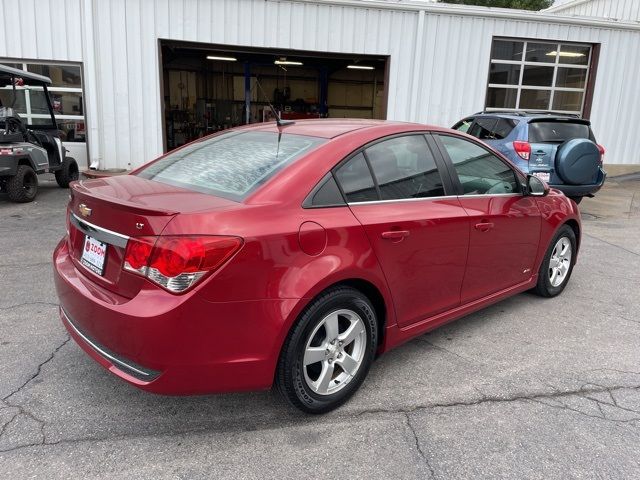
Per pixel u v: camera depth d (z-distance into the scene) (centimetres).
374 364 339
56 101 1101
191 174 298
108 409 278
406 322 318
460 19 1221
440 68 1241
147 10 1067
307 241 255
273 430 265
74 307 265
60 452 242
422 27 1197
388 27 1185
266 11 1114
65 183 1016
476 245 354
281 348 253
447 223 327
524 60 1298
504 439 261
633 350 366
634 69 1348
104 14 1054
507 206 382
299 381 262
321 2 1130
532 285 437
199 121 1995
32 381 303
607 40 1311
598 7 1759
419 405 290
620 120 1373
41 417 269
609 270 562
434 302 335
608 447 257
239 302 236
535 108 1337
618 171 1398
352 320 282
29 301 422
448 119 1274
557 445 257
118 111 1105
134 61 1088
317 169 275
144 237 232
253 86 2073
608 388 313
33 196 867
